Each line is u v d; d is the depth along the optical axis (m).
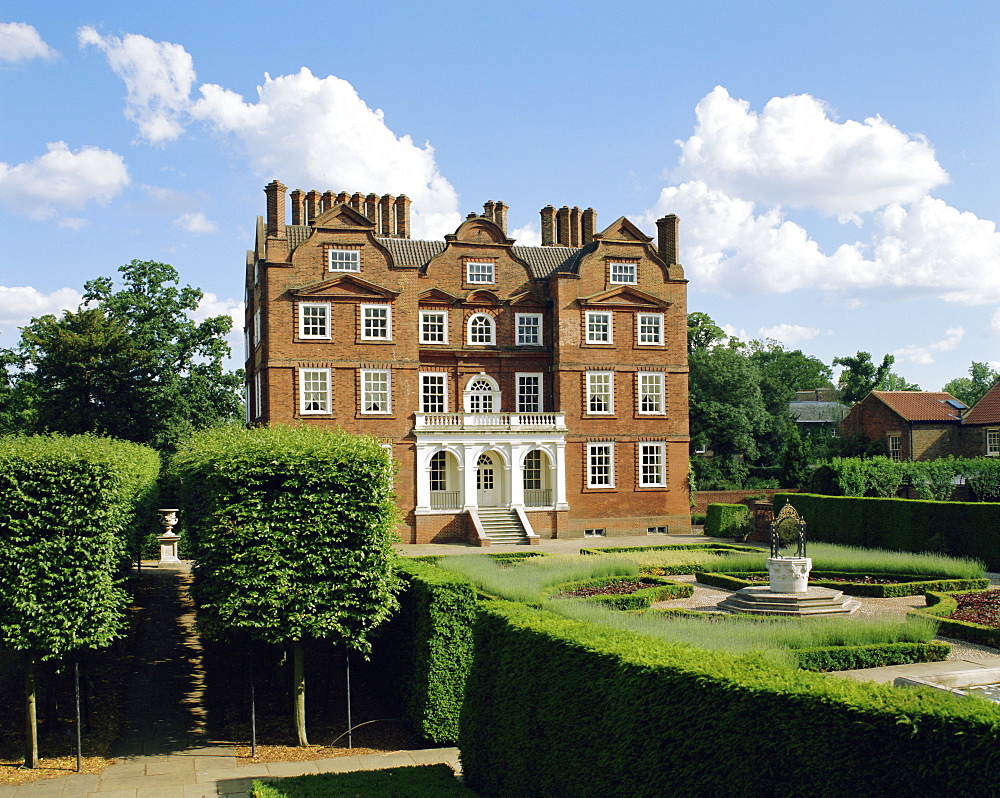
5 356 51.28
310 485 17.09
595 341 48.59
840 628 18.59
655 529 49.03
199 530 18.56
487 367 48.84
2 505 15.59
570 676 11.16
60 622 15.42
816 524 41.50
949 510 34.28
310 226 46.81
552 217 55.72
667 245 50.88
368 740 16.62
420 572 18.42
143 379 49.44
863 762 7.66
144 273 52.06
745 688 8.63
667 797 9.16
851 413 69.75
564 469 46.94
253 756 15.62
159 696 19.47
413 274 45.75
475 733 13.82
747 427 68.00
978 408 63.69
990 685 13.70
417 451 44.72
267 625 16.17
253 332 51.88
